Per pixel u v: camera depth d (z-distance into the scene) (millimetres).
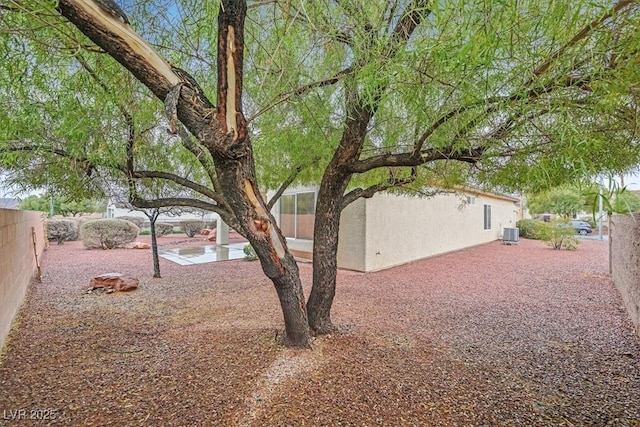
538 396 2789
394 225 9781
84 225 13297
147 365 3277
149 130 3502
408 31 2182
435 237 12102
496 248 14633
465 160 2848
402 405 2623
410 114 2811
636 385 2986
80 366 3268
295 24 2697
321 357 3434
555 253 12789
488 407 2617
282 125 3777
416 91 1927
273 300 5793
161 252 12781
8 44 2086
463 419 2457
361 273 8555
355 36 2439
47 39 2141
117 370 3176
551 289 6828
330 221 3986
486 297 6160
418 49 1726
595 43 1466
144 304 5613
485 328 4473
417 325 4559
